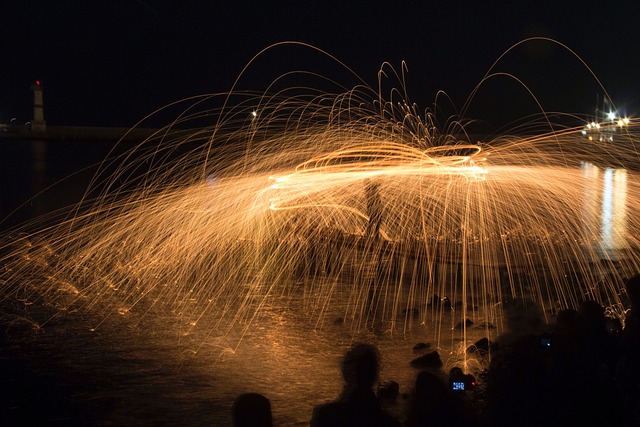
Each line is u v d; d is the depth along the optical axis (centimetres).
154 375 595
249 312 822
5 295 916
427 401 384
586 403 373
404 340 701
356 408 355
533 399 376
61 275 1066
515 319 757
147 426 490
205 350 670
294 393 553
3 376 590
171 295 920
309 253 1152
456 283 965
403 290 927
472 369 598
